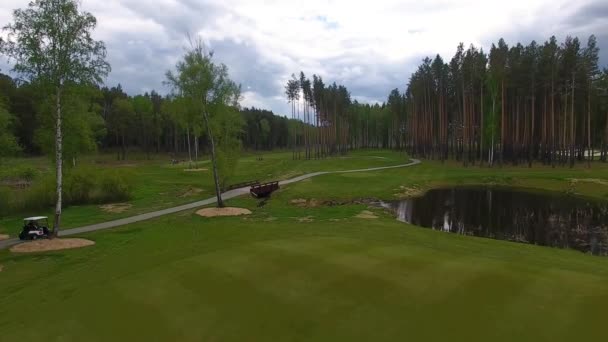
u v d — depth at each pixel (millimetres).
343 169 70688
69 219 32969
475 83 76625
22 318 12445
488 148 78500
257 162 89250
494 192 50500
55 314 12367
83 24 23766
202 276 14266
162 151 132125
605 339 9047
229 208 35438
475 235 29312
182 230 26656
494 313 10469
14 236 27094
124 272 16188
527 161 74938
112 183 42750
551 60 66312
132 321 11250
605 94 69375
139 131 112562
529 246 23797
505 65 70812
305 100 101438
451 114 92688
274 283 13117
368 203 41781
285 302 11648
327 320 10461
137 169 73938
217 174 37719
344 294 11992
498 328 9680
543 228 31594
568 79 64875
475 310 10656
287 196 43719
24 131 82188
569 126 71562
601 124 79062
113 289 13797
